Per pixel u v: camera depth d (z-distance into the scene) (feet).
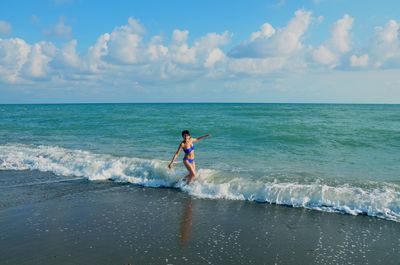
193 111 190.08
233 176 32.45
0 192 30.42
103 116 138.72
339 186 28.71
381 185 28.73
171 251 18.39
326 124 85.10
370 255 17.95
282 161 40.37
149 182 33.78
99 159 41.45
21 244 19.26
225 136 64.44
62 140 63.26
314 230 21.45
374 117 121.70
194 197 28.99
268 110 201.87
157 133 71.67
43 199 28.30
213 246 19.07
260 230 21.48
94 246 18.97
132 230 21.43
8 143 59.98
